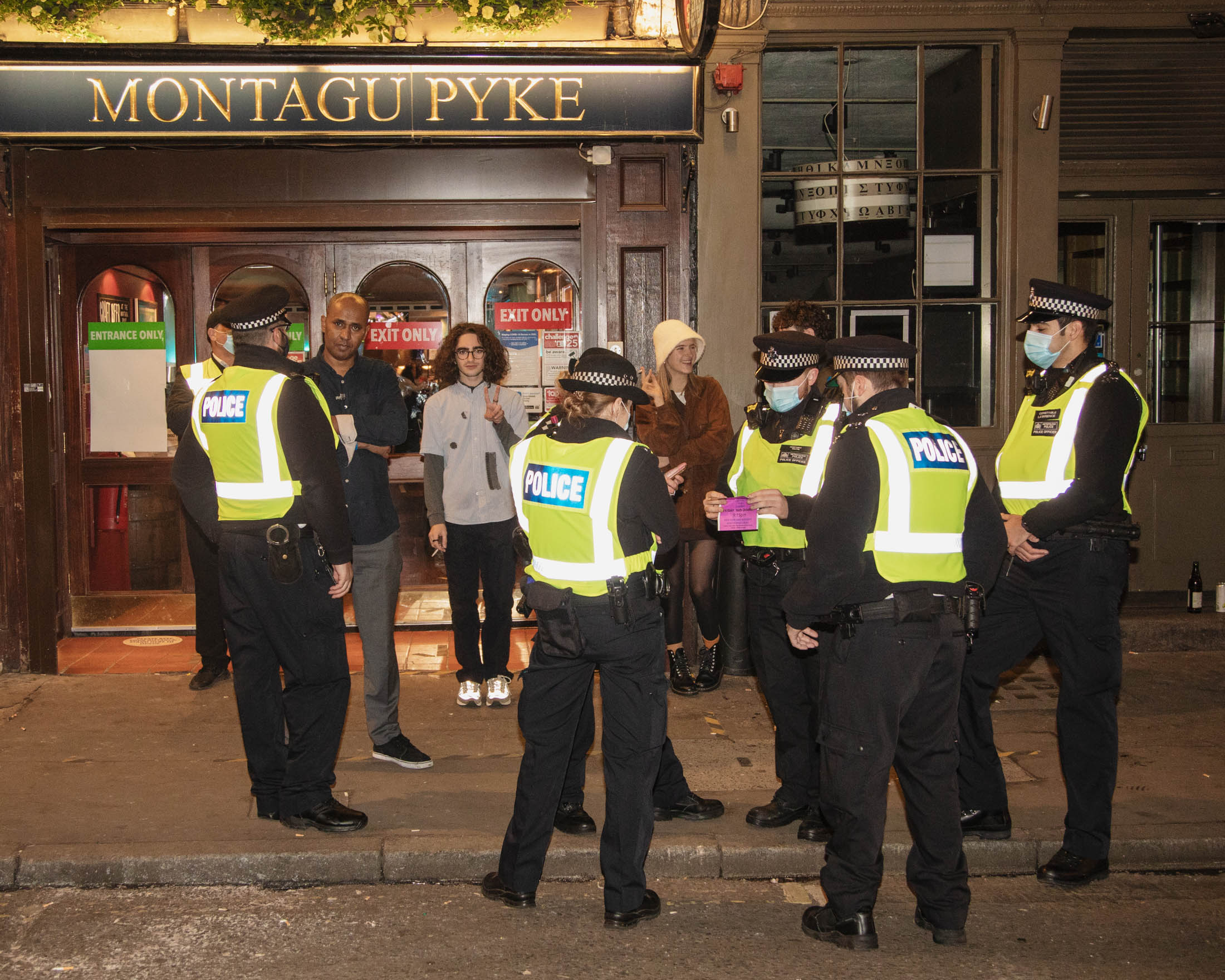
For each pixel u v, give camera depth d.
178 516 7.12
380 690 4.89
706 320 6.50
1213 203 7.41
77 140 6.02
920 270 6.73
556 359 7.12
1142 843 4.14
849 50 6.61
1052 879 3.97
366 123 6.08
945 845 3.47
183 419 5.55
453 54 6.00
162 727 5.45
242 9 5.95
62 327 6.99
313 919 3.72
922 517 3.32
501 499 5.57
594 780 4.80
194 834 4.16
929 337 6.81
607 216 6.48
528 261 7.07
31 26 6.06
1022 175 6.64
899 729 3.48
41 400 6.23
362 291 7.07
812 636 3.60
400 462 7.22
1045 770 4.86
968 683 4.12
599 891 3.96
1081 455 3.88
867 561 3.33
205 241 6.95
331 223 6.47
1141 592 7.48
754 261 6.49
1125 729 5.41
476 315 7.09
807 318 4.50
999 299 6.77
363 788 4.67
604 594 3.49
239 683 4.26
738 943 3.55
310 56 5.97
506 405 5.57
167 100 5.99
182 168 6.33
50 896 3.90
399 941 3.56
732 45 6.34
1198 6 6.51
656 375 5.77
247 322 4.12
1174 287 7.44
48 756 5.03
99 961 3.42
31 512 6.22
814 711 4.17
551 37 6.31
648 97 6.14
